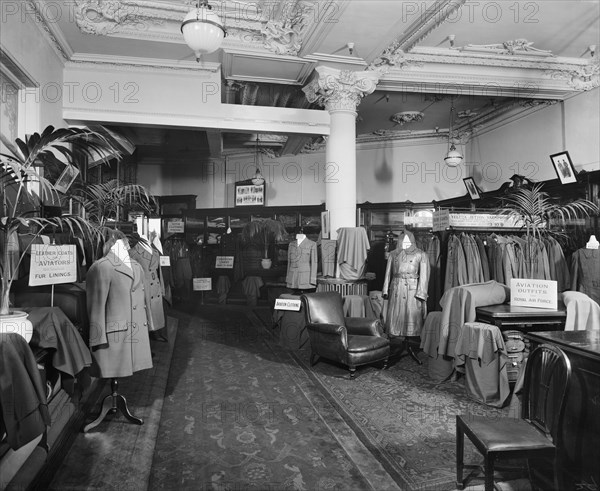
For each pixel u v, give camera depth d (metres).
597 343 2.28
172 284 9.69
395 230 10.02
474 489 2.38
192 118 6.07
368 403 3.73
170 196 10.41
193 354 5.38
